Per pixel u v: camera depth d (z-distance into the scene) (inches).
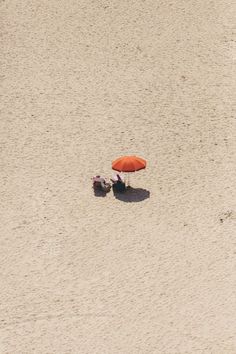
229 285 1566.2
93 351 1425.9
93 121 2036.2
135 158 1798.7
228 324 1480.1
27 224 1722.4
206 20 2422.5
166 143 1962.4
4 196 1796.3
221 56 2274.9
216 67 2231.8
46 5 2464.3
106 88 2154.3
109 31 2370.8
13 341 1448.1
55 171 1870.1
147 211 1758.1
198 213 1752.0
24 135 1985.7
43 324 1482.5
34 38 2342.5
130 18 2426.2
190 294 1546.5
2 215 1747.0
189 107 2084.2
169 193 1808.6
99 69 2225.6
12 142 1961.1
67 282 1576.0
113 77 2196.1
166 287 1562.5
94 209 1764.3
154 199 1791.3
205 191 1812.3
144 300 1531.7
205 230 1706.4
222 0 2471.7
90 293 1549.0
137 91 2143.2
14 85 2162.9
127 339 1449.3
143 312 1507.1
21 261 1627.7
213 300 1531.7
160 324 1481.3
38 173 1863.9
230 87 2156.7
